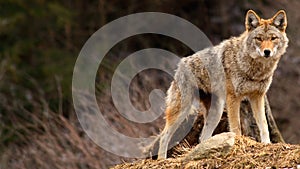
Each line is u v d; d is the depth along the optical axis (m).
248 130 11.44
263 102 10.60
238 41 10.63
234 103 10.59
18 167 16.28
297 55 19.69
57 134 15.77
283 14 10.45
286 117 18.70
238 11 22.27
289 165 8.25
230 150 8.89
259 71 10.39
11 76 21.39
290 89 19.06
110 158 14.66
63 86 20.22
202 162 8.77
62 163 15.12
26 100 20.34
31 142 16.97
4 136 18.36
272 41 10.30
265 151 8.77
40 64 22.02
